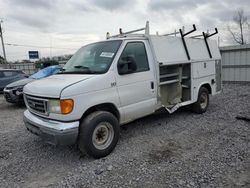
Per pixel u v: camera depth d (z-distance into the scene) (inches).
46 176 146.9
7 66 1231.5
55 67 413.7
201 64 265.1
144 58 200.1
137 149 178.7
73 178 141.9
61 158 171.8
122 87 180.1
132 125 238.1
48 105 157.9
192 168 144.5
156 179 134.8
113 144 172.6
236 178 131.2
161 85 226.7
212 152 165.8
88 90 158.9
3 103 431.2
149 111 205.3
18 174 150.8
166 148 177.8
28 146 198.1
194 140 191.5
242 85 510.6
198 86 263.0
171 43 229.3
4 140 215.9
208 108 301.0
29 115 178.9
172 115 270.1
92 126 159.2
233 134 199.8
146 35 207.3
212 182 128.2
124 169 148.7
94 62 184.4
